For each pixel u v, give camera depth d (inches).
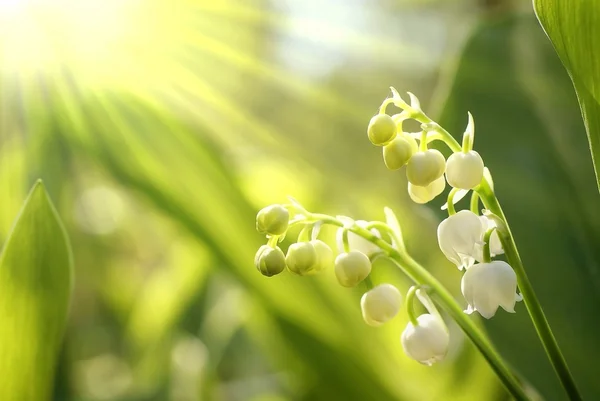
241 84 21.9
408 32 24.1
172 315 17.0
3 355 8.4
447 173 7.1
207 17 18.1
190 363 16.8
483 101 10.9
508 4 14.4
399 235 7.7
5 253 8.2
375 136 7.1
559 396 9.7
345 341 11.4
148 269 22.0
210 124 15.4
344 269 7.4
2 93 16.5
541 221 10.3
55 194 15.9
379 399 11.5
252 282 11.4
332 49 24.3
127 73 14.4
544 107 10.8
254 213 11.5
